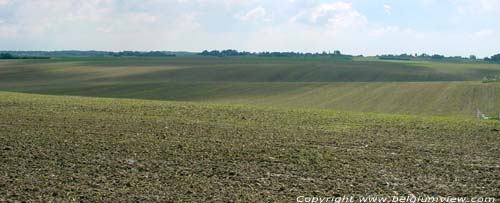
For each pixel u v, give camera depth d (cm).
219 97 6525
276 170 1312
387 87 7100
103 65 11406
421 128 2098
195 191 1115
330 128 2077
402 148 1634
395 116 2612
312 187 1151
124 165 1353
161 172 1283
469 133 1966
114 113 2498
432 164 1394
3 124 2058
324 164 1383
